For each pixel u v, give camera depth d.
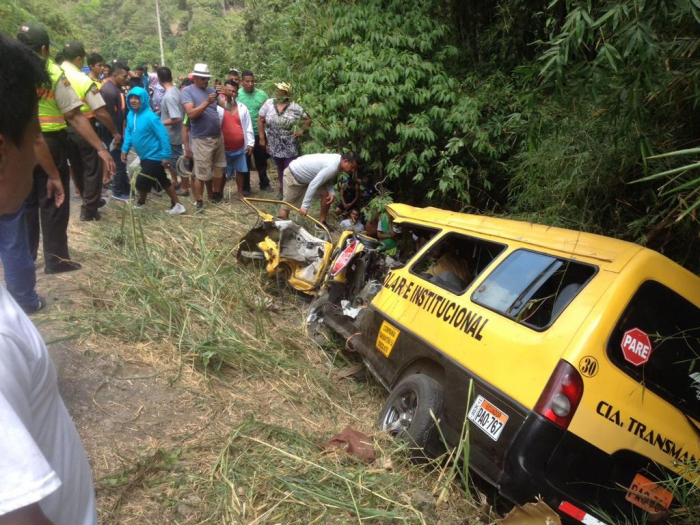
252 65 15.66
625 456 2.80
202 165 7.89
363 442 3.58
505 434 2.90
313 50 8.50
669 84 3.49
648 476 2.85
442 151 7.36
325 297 5.90
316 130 7.93
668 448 2.88
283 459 3.26
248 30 16.91
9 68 0.94
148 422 3.47
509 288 3.43
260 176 10.12
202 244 6.25
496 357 3.16
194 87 7.79
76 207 7.43
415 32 7.95
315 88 8.34
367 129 7.75
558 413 2.73
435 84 7.48
